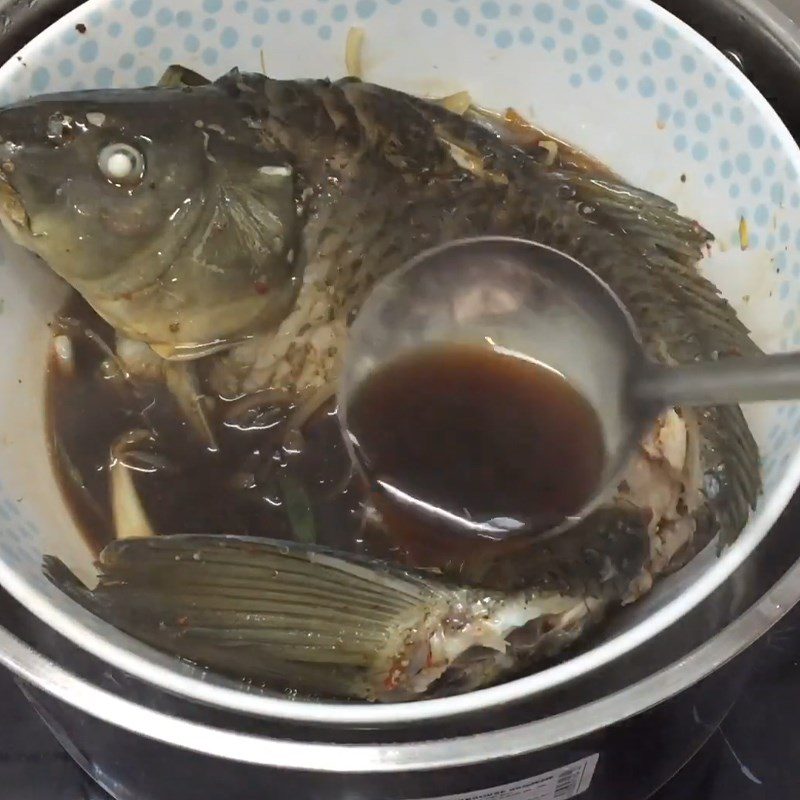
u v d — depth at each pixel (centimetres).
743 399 35
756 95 42
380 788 34
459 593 39
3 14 44
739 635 33
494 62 47
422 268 43
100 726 36
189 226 42
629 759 37
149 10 44
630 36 45
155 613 38
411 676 38
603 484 40
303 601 39
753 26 43
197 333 44
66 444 44
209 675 37
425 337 44
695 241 45
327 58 47
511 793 36
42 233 42
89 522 43
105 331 46
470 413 42
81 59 44
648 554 40
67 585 38
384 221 43
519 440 42
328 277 43
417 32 47
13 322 44
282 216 42
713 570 35
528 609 39
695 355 41
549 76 47
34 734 43
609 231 45
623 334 40
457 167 44
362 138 43
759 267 43
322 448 44
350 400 43
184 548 40
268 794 36
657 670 34
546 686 34
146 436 44
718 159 44
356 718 33
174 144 42
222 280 43
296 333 44
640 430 39
